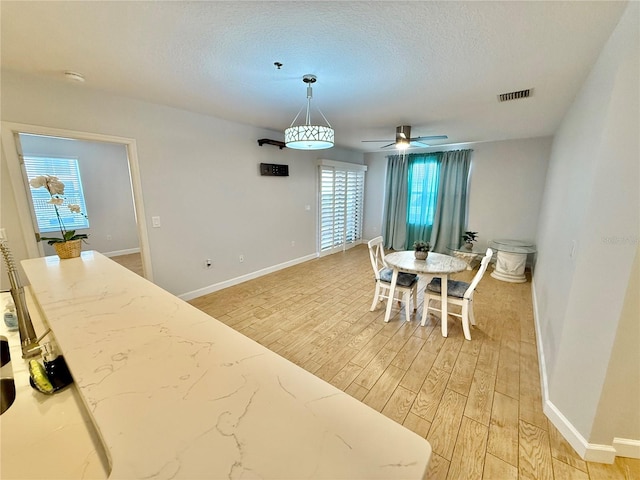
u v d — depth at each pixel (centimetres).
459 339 265
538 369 221
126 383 77
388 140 505
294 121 362
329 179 573
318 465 54
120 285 157
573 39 161
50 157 504
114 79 229
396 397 192
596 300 140
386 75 217
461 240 560
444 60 192
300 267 511
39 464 68
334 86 241
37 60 195
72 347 95
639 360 131
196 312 123
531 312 326
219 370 83
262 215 445
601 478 137
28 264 204
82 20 147
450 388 200
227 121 371
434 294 278
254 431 62
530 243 473
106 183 569
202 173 352
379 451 58
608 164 134
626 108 125
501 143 503
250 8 137
